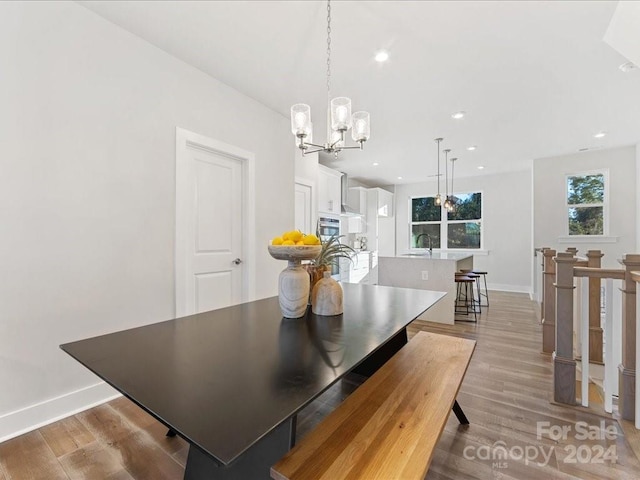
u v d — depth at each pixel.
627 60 2.44
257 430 0.65
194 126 2.65
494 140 4.42
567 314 2.00
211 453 0.58
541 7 1.90
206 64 2.60
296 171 4.37
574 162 5.08
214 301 2.90
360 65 2.58
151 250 2.34
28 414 1.75
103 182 2.07
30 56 1.75
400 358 1.67
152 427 1.79
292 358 1.03
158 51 2.38
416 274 4.21
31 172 1.76
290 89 3.01
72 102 1.92
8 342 1.69
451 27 2.10
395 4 1.90
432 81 2.82
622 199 4.71
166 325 1.40
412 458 0.91
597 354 2.57
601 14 1.94
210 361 1.00
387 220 7.87
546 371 2.51
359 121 1.98
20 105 1.72
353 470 0.86
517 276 6.41
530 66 2.55
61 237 1.88
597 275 1.91
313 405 2.03
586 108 3.35
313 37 2.23
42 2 1.80
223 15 2.02
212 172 2.91
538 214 5.36
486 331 3.62
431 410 1.17
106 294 2.08
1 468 1.47
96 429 1.77
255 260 3.27
